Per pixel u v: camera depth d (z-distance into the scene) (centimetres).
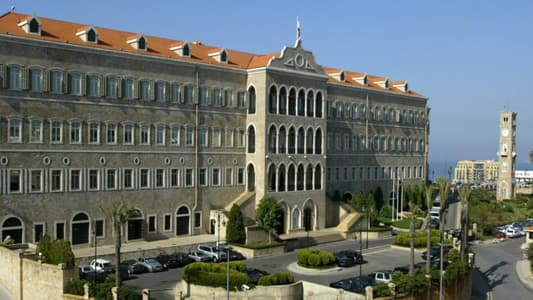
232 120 7381
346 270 5856
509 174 14262
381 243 7625
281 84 7506
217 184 7244
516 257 7988
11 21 5725
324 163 8169
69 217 5847
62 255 4500
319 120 8094
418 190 10544
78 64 5875
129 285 4828
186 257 5716
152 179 6556
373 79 10525
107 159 6141
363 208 8625
